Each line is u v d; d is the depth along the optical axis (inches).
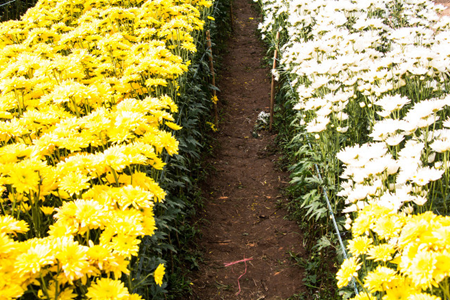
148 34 160.1
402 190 85.0
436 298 53.3
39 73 115.3
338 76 156.6
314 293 125.0
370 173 91.8
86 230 66.5
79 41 157.5
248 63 343.6
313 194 130.9
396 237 66.4
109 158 74.3
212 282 134.0
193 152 160.1
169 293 121.0
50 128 95.2
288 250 145.9
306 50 167.0
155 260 94.7
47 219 76.0
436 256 53.4
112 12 169.0
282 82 265.3
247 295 128.6
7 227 57.8
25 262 52.3
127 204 67.7
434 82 136.0
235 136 243.4
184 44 169.3
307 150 148.8
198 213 168.6
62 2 203.9
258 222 165.9
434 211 102.3
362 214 73.5
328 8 199.2
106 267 59.6
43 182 72.2
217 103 273.9
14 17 327.9
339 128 129.5
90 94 101.0
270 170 204.7
